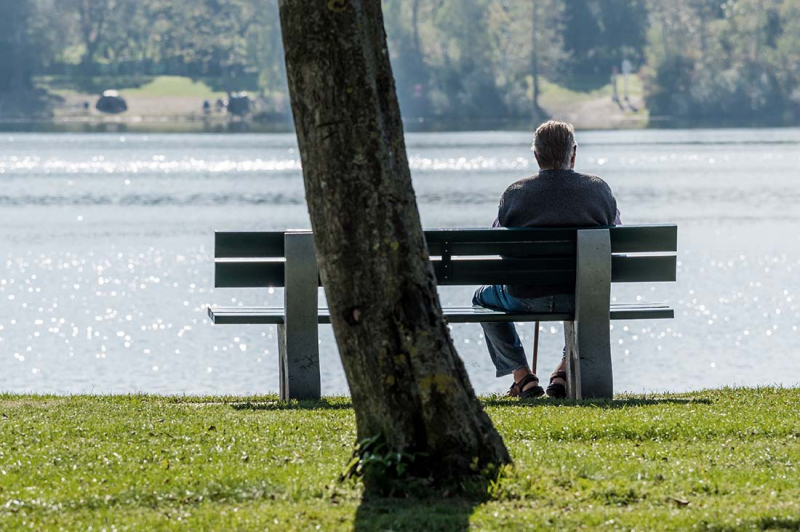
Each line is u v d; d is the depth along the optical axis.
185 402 22.80
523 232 22.16
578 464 15.94
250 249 22.23
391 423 14.71
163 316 49.50
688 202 107.62
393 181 14.64
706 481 15.23
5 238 78.69
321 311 23.00
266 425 19.02
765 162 180.00
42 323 47.50
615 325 46.31
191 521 13.68
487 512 13.82
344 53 14.45
